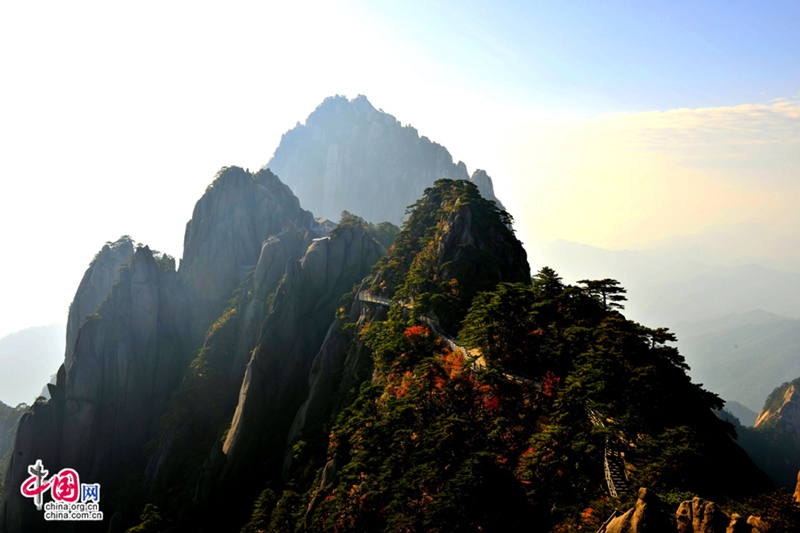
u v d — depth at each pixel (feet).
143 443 386.11
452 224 289.74
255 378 327.47
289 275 370.53
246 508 279.49
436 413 171.73
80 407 359.05
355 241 418.72
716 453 123.95
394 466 160.56
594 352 150.20
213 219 511.40
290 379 342.85
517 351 181.57
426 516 130.52
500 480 129.18
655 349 155.02
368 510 154.92
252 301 420.77
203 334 453.58
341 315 334.44
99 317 390.63
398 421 175.01
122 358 384.88
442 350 215.10
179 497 302.86
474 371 183.21
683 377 149.79
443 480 141.28
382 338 246.06
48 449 346.95
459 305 242.17
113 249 502.79
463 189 327.47
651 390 135.03
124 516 313.94
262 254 437.58
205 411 368.68
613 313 177.68
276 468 295.48
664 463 114.52
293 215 592.60
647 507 90.74
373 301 308.60
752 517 91.20
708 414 146.72
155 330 415.85
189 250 504.02
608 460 125.18
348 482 170.30
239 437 309.42
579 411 138.31
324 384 297.94
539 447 134.82
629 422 127.95
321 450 242.78
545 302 184.24
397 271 320.70
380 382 225.56
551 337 178.81
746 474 126.00
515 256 290.35
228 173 531.09
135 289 414.00
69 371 370.32
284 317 356.18
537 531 120.16
